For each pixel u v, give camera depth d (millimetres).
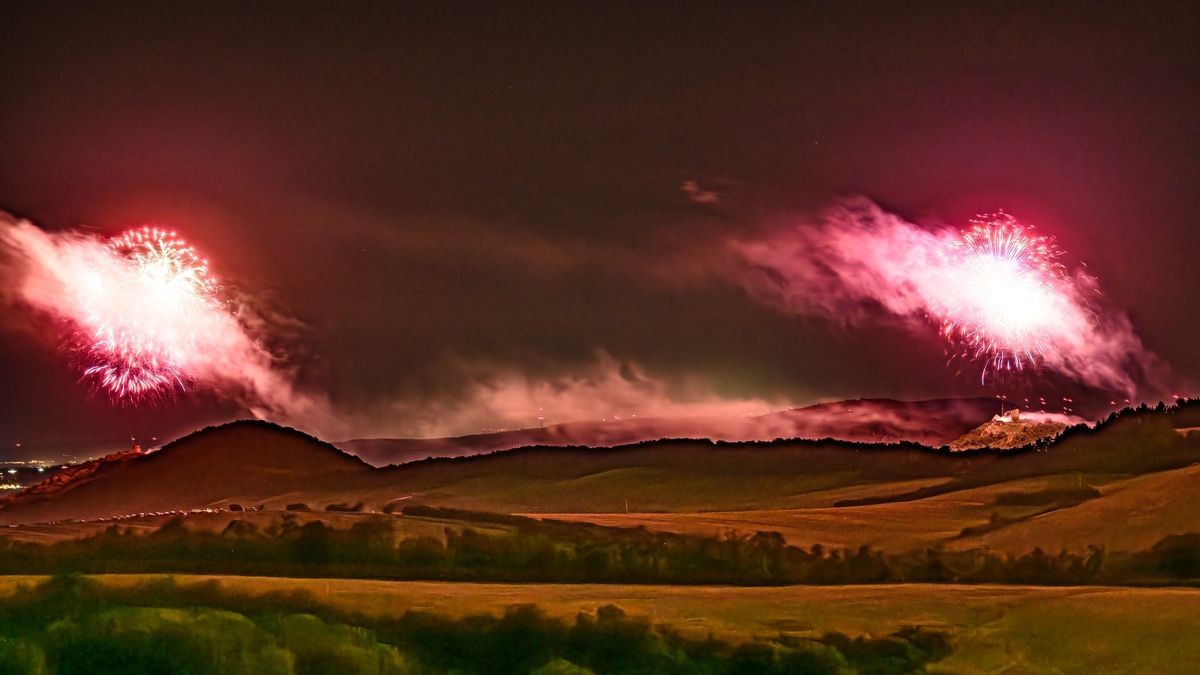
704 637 28203
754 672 26297
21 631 27141
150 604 29234
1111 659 27172
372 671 25953
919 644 27984
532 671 25484
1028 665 27016
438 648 27516
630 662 26484
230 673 25578
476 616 29109
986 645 28172
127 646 26062
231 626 26641
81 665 25797
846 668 26438
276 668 25609
